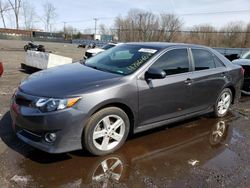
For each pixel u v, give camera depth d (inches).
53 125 121.6
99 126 135.8
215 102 204.4
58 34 2512.3
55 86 132.1
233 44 2206.0
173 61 168.6
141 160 139.0
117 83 138.6
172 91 163.3
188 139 170.1
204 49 196.1
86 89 129.4
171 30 2359.7
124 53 173.2
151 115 156.8
